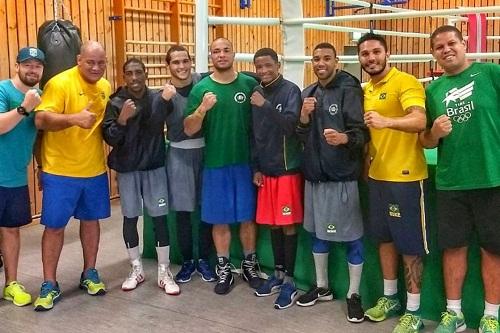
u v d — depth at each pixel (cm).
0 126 278
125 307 304
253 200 321
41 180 311
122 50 596
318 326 277
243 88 312
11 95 295
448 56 246
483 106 241
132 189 324
